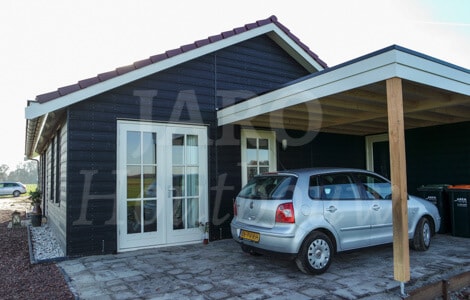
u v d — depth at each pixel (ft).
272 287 13.11
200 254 18.67
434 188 23.90
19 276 15.10
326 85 15.49
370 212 16.52
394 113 12.69
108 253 18.76
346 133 30.42
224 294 12.41
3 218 40.98
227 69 24.53
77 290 13.01
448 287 13.38
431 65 13.83
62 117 20.94
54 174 27.37
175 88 21.95
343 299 11.82
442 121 25.27
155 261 17.20
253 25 25.26
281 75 27.50
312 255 14.53
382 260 17.08
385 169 30.50
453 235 22.84
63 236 19.65
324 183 15.80
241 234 16.31
